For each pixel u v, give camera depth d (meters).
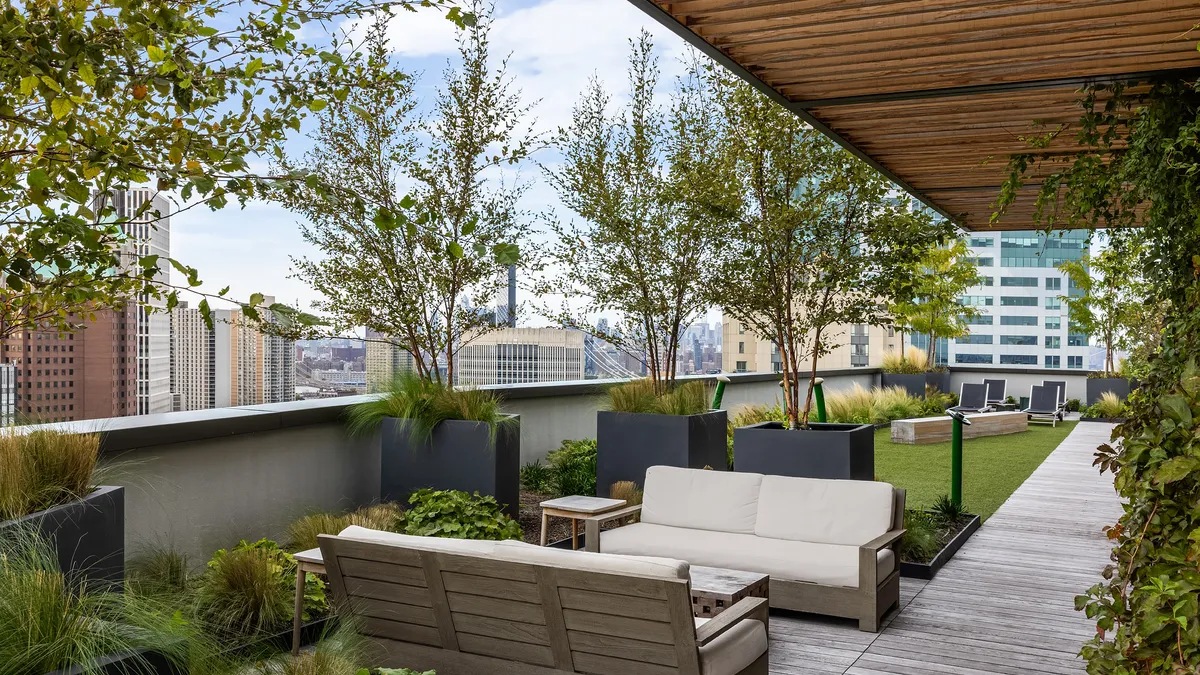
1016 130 6.05
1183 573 2.39
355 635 4.01
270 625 4.52
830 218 8.27
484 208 7.88
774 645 4.95
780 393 15.67
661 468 6.41
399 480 7.12
